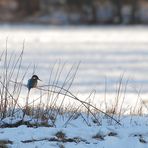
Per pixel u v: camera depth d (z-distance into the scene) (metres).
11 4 79.81
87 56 29.38
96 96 15.20
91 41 41.66
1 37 42.44
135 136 8.09
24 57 26.81
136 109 12.20
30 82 8.69
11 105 9.25
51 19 74.38
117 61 26.88
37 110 9.04
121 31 56.16
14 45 34.31
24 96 13.24
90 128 8.08
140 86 18.02
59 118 8.85
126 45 37.75
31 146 7.52
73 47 35.81
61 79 18.73
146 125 8.70
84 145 7.71
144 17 74.62
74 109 9.92
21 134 7.80
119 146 7.79
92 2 74.69
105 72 22.08
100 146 7.71
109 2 75.19
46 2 78.62
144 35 49.16
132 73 22.03
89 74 21.09
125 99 14.75
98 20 74.38
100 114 9.64
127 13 76.19
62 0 77.38
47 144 7.61
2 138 7.61
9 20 72.94
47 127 8.19
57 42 40.12
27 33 50.19
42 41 40.66
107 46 36.91
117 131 8.12
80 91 16.23
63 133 7.90
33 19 74.12
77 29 60.41
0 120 8.48
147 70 23.17
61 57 28.27
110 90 16.80
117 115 9.57
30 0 77.62
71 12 76.25
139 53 31.69
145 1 79.56
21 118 8.59
